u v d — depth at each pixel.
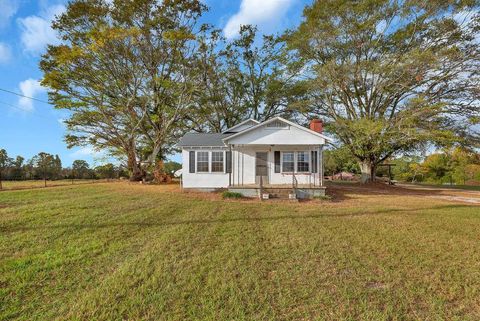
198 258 4.90
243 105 28.39
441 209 10.77
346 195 16.25
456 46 18.66
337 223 7.83
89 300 3.46
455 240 6.14
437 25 19.22
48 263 4.62
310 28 22.08
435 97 20.20
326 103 24.61
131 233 6.53
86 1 20.23
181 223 7.67
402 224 7.73
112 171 35.19
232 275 4.20
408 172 39.75
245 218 8.49
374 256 5.05
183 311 3.24
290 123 15.48
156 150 24.50
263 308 3.30
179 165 39.19
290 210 10.20
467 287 3.84
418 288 3.81
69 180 29.95
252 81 28.77
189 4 22.27
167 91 24.03
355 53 22.08
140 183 22.47
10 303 3.41
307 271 4.36
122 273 4.23
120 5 20.83
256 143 15.66
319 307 3.33
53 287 3.82
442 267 4.57
